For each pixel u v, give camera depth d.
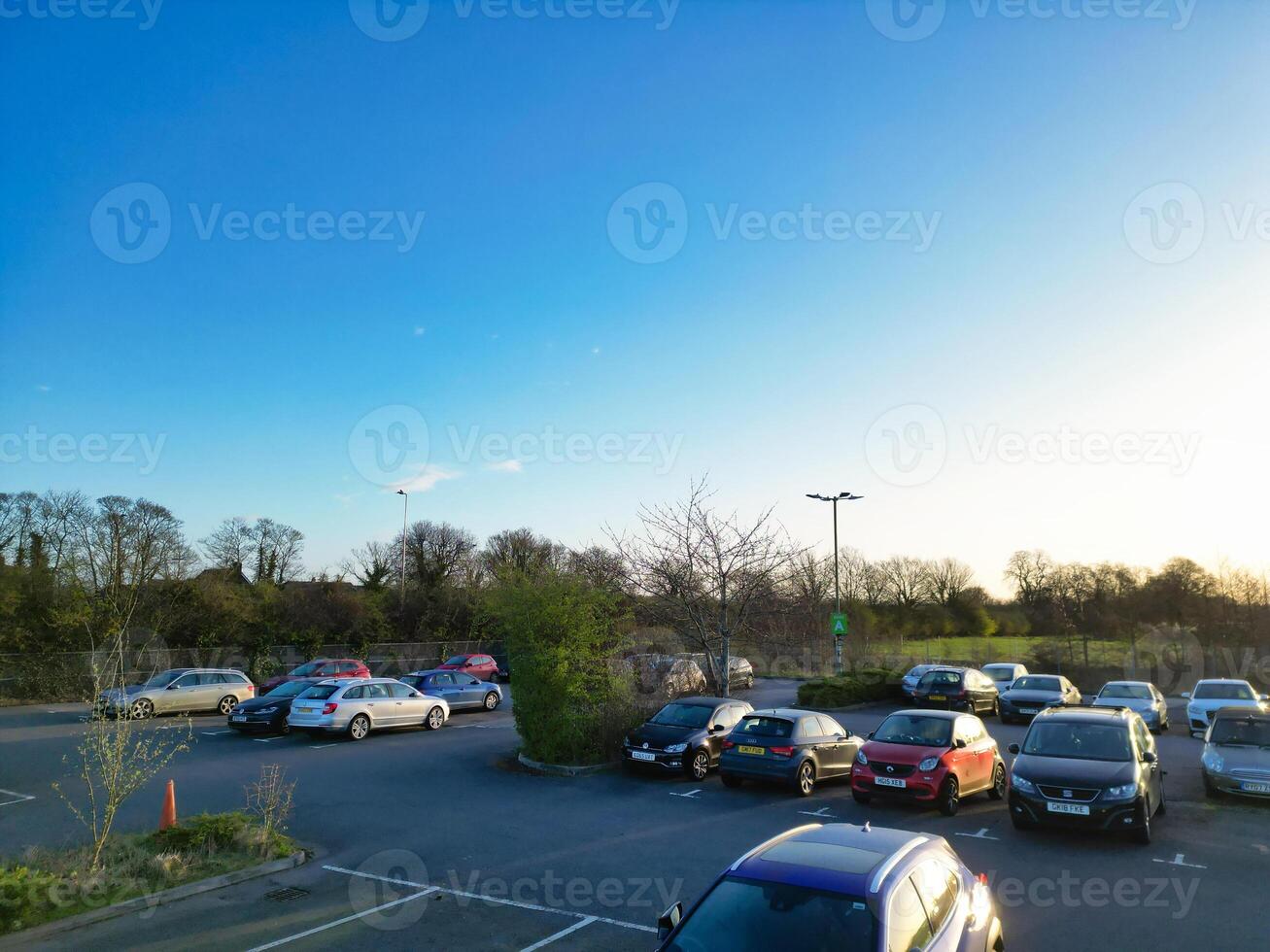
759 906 4.88
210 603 37.25
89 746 11.02
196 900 8.95
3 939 7.77
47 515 40.31
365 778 16.03
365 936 7.88
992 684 29.55
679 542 22.33
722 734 16.64
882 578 66.69
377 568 54.72
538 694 17.28
